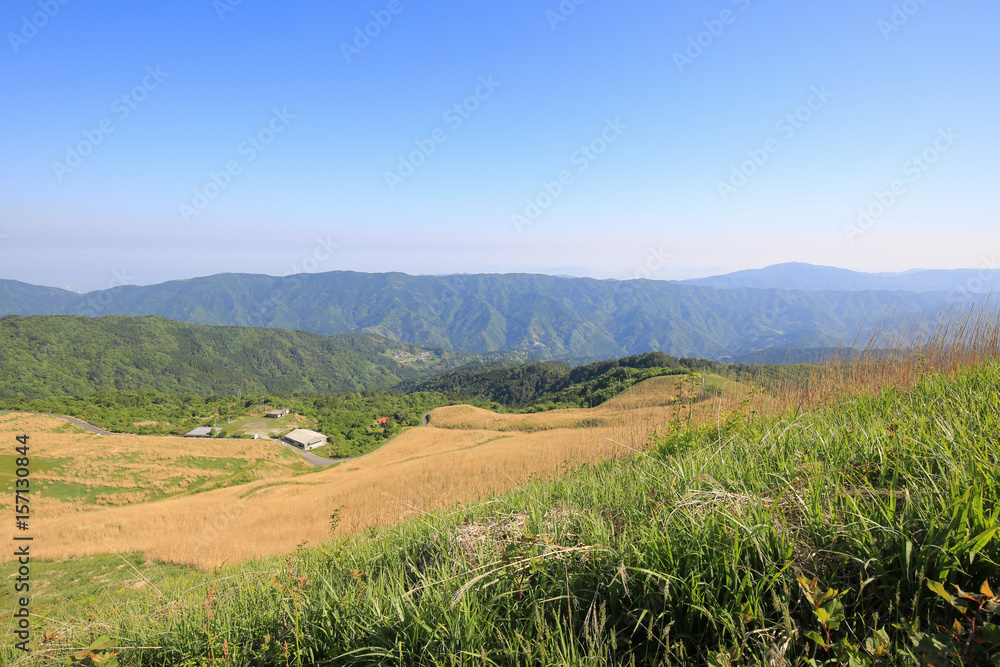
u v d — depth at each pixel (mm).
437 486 8242
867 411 3719
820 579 1794
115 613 3826
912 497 2006
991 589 1538
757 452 3307
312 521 18688
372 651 2092
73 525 22984
